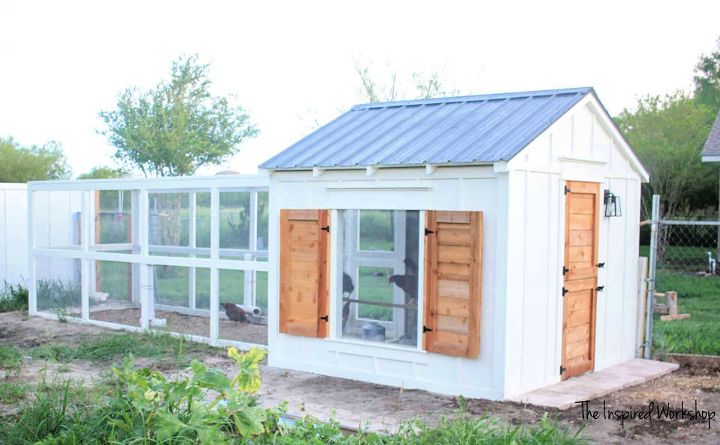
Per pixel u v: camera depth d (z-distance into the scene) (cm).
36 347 1135
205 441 525
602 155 990
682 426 733
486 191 833
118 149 2773
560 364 911
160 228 1264
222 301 1151
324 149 1009
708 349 1098
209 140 2809
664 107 2806
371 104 1166
